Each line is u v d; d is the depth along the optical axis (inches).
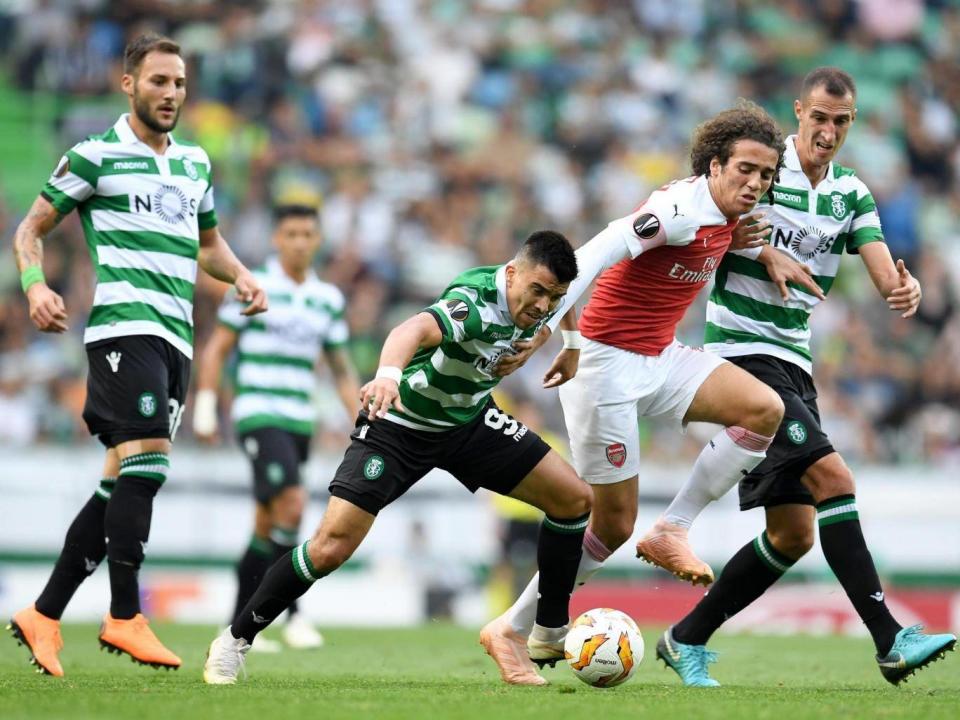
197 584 1929.1
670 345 920.9
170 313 918.4
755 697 774.5
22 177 2849.4
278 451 1302.9
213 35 2974.9
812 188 939.3
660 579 2068.2
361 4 3152.1
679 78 3248.0
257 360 1339.8
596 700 733.3
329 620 1978.3
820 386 2581.2
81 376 2316.7
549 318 820.0
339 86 2989.7
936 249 2979.8
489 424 834.2
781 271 910.4
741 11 3410.4
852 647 1466.5
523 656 887.1
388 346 732.7
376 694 758.5
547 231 770.8
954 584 2142.0
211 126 2847.0
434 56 3125.0
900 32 3462.1
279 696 733.3
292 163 2847.0
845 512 879.7
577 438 920.9
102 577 1895.9
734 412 886.4
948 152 3240.7
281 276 1365.7
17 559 1863.9
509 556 2033.7
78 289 2428.6
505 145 3011.8
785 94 3312.0
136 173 917.2
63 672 932.0
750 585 927.0
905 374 2667.3
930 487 2155.5
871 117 3245.6
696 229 868.0
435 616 2010.3
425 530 2020.2
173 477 1939.0
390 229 2746.1
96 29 2940.5
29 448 2007.9
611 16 3319.4
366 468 806.5
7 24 2957.7
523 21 3243.1
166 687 791.7
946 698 789.2
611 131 3095.5
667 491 2096.5
